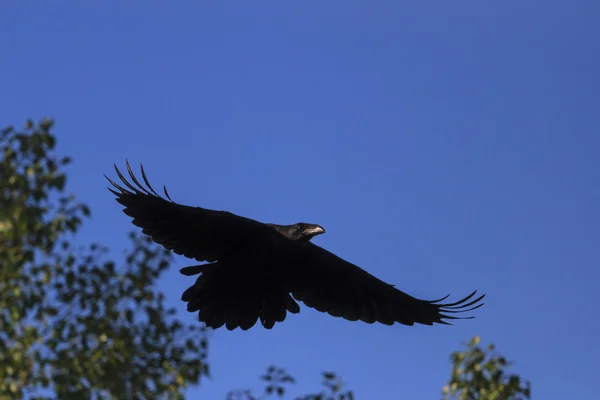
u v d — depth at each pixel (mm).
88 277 14930
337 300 12703
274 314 12281
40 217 15086
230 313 12203
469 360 14891
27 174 15062
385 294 12883
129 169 11828
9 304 14336
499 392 14477
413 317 12945
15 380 13914
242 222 11922
